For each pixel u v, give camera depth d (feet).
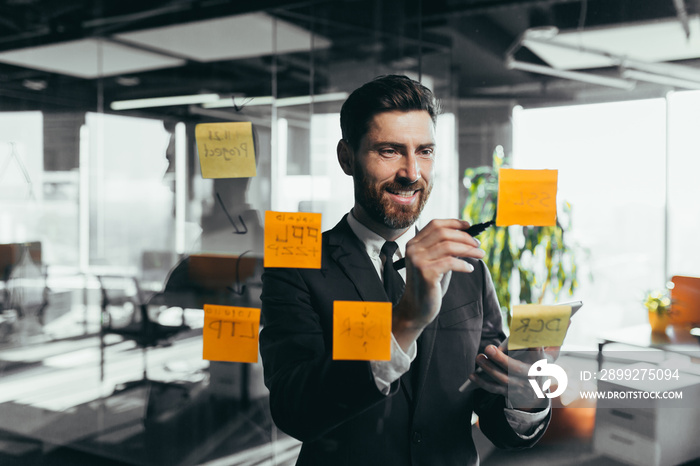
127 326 5.04
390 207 2.52
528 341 2.56
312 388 2.16
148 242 4.83
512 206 2.55
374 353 2.21
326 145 4.59
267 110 4.80
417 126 2.50
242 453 4.96
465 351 2.59
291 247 2.60
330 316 2.49
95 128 5.00
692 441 3.03
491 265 3.34
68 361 5.14
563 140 3.45
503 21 4.11
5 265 5.06
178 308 4.82
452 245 2.12
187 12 4.91
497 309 2.77
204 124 3.01
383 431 2.49
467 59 4.47
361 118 2.52
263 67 4.96
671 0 3.17
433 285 2.11
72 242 5.00
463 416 2.58
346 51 4.98
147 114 4.92
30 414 5.20
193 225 4.58
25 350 5.16
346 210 4.22
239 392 5.00
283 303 2.54
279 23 4.97
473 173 4.17
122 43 5.06
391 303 2.41
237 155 2.99
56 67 5.04
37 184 5.00
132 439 5.08
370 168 2.52
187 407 5.04
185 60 4.93
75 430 5.16
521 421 2.56
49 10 5.02
